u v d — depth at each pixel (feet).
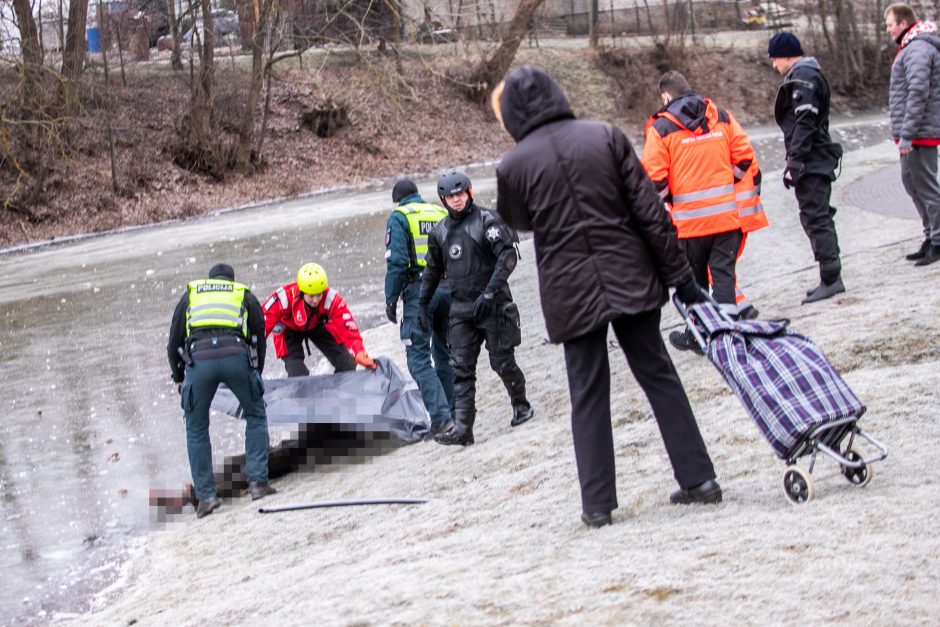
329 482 24.56
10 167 87.76
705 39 166.40
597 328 14.75
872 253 33.63
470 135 123.54
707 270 25.08
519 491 19.26
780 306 28.94
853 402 14.56
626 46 152.97
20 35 90.07
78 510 24.54
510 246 23.91
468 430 24.35
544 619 11.68
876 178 60.08
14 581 20.80
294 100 114.93
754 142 116.26
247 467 24.26
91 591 20.10
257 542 20.77
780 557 12.51
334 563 17.51
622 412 23.13
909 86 28.37
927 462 15.66
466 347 24.27
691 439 15.44
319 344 28.45
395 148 116.26
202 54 102.63
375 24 120.98
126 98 104.47
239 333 24.04
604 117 139.13
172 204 92.22
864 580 11.51
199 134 100.22
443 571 14.32
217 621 15.21
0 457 28.68
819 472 16.24
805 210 28.17
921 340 22.88
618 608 11.64
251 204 96.73
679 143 24.20
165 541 22.34
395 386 27.35
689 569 12.54
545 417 25.26
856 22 166.09
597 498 15.39
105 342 42.24
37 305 51.75
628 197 14.70
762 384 14.74
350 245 62.44
